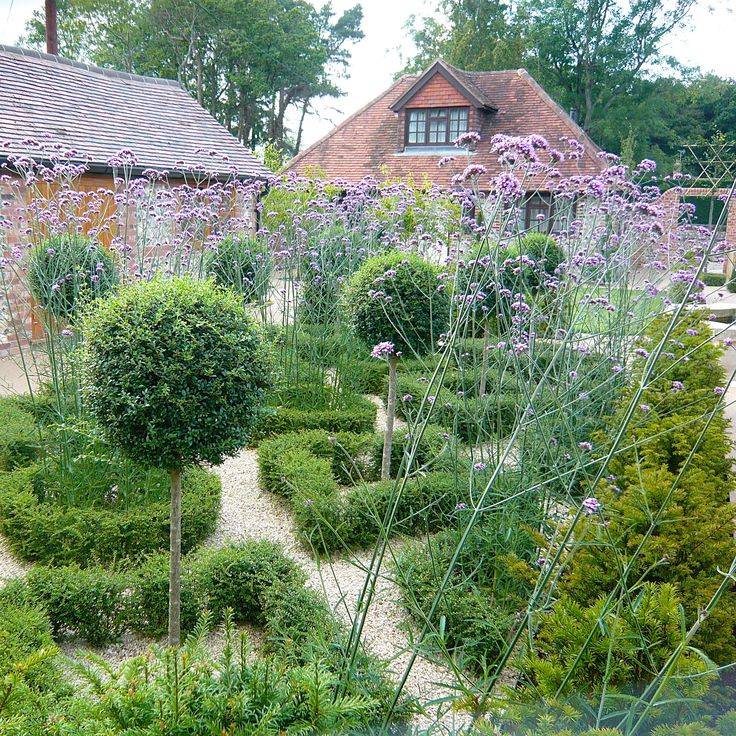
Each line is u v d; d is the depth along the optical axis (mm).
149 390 3623
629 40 30609
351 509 5074
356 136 21984
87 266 6672
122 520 4777
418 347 5906
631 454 4574
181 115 15781
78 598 3900
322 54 36000
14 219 9078
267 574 4191
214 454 3834
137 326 3680
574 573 3342
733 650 2900
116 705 2029
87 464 5414
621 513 3510
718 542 3273
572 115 27266
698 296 3883
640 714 2047
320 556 5008
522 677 2959
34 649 3154
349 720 2242
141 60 34625
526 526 3678
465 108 20219
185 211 6977
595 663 2607
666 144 31844
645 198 5738
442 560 4336
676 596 2869
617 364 5492
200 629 2553
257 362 3980
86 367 3852
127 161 6910
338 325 7789
